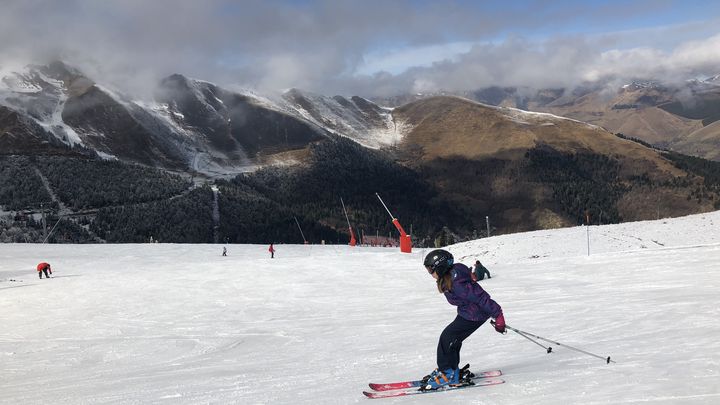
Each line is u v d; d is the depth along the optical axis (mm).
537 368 7871
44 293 31953
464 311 6984
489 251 39875
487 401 6242
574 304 16250
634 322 11508
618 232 38156
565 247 37125
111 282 35188
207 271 38938
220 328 20078
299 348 14617
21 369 14930
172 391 9539
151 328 20984
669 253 28031
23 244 70312
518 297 20219
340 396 7711
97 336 19797
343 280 32219
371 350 12758
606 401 5680
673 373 6508
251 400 8062
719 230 34000
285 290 29484
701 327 9766
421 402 6570
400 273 34062
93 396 9773
